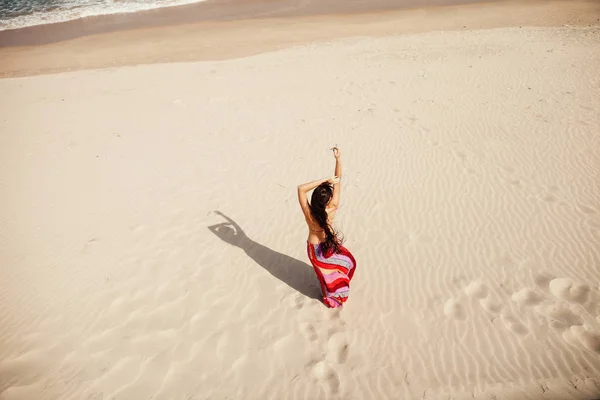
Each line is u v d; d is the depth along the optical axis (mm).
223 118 11828
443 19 22734
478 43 17234
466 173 8750
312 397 4824
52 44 22906
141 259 6922
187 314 5898
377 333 5547
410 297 6059
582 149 9188
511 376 4922
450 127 10508
